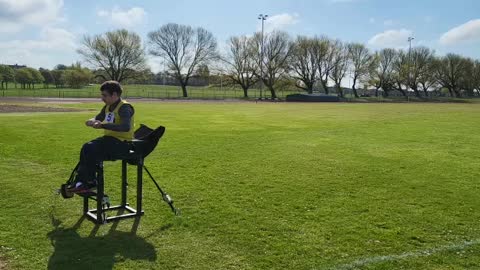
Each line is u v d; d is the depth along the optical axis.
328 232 5.22
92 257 4.39
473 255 4.57
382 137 15.40
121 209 6.01
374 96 108.44
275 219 5.70
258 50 85.12
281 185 7.61
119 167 8.89
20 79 96.75
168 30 84.50
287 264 4.31
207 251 4.61
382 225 5.50
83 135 14.92
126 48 84.69
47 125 18.27
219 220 5.62
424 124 21.91
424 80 107.00
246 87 86.94
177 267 4.21
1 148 11.40
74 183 5.16
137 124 20.34
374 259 4.43
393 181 8.01
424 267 4.27
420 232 5.25
